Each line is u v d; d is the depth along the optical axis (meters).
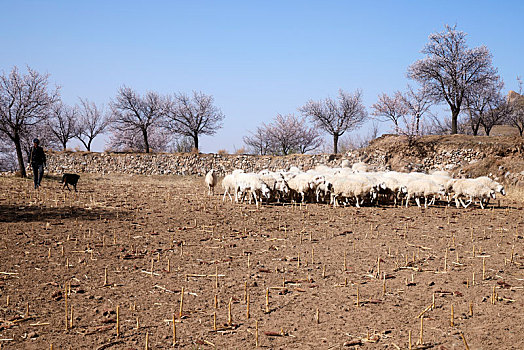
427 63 40.34
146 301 6.96
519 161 28.66
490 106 45.66
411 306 6.77
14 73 29.50
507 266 8.93
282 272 8.59
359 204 18.28
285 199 19.27
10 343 5.45
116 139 51.00
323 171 23.11
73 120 53.34
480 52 39.50
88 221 12.90
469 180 17.70
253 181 17.22
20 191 19.92
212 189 21.78
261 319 6.32
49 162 40.56
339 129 48.06
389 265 9.06
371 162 35.88
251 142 59.56
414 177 18.64
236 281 7.98
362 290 7.52
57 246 10.02
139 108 47.84
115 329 5.94
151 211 15.29
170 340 5.64
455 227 13.30
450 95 40.38
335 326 6.07
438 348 5.36
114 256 9.42
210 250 10.17
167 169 39.56
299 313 6.54
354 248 10.48
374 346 5.45
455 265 9.03
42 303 6.74
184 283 7.85
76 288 7.45
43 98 30.86
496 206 18.58
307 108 48.12
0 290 7.17
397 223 13.91
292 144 54.38
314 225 13.44
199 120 48.75
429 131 60.38
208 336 5.77
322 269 8.79
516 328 5.86
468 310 6.56
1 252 9.30
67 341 5.55
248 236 11.73
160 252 9.89
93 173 39.91
